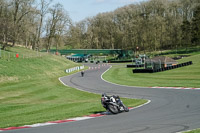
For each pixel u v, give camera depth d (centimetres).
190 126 1411
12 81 4994
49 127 1470
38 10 9406
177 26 14412
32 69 6350
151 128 1372
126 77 5856
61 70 7519
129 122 1547
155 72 6366
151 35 14162
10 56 6981
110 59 14562
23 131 1393
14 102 2978
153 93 3206
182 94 2945
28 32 9738
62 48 15450
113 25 15788
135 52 14388
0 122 1778
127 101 2664
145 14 14762
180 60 8769
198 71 5659
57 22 10525
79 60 14125
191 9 14938
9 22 8156
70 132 1321
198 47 13638
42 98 3306
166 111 1930
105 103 1881
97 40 15988
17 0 8575
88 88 4203
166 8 14862
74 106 2433
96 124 1512
